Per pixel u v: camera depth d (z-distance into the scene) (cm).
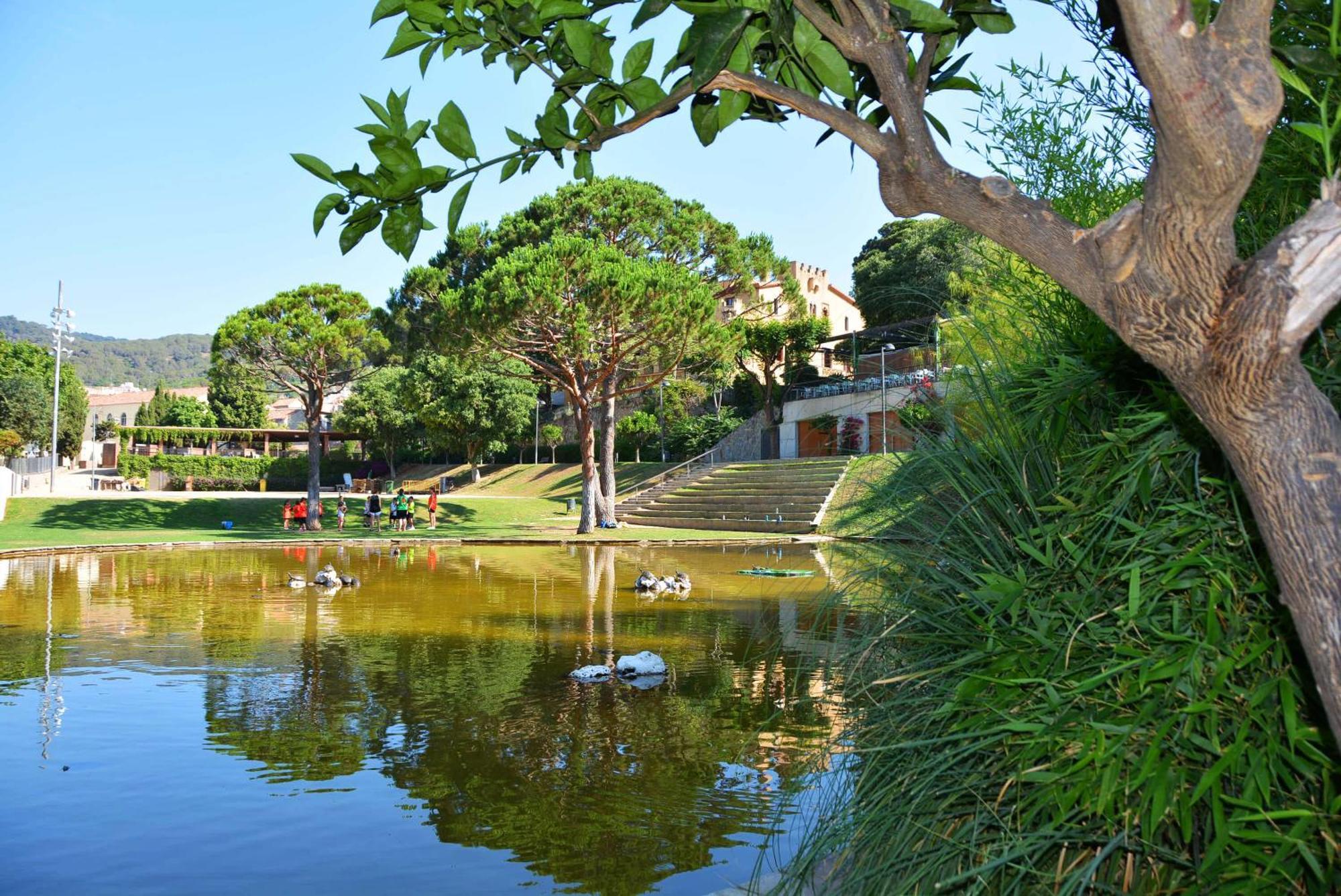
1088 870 191
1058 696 206
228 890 339
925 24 161
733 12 153
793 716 587
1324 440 119
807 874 288
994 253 332
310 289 2733
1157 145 117
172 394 8350
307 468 5506
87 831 397
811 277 4869
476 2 164
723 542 2336
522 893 337
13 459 4909
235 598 1220
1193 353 122
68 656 795
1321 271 114
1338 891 169
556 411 5472
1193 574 213
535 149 180
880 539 305
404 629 959
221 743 531
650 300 2223
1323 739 184
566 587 1366
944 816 240
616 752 511
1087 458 257
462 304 2220
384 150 163
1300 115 218
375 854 372
